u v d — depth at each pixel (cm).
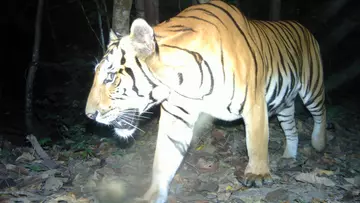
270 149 226
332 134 256
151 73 142
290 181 179
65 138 251
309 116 295
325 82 368
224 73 154
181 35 148
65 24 465
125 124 148
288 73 191
